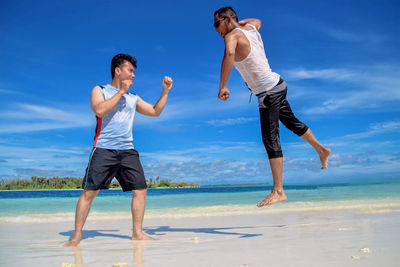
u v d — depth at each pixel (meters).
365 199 8.52
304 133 3.36
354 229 3.06
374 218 4.09
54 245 2.71
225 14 3.04
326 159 3.50
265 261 1.73
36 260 2.02
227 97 2.86
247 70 3.05
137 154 3.13
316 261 1.67
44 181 84.94
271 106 3.06
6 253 2.29
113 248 2.46
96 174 2.84
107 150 2.92
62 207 8.77
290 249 2.09
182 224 4.31
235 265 1.66
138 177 3.04
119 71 3.09
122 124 3.00
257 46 3.04
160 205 8.89
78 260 1.99
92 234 3.47
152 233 3.44
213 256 1.95
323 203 7.57
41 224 4.59
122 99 3.04
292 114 3.29
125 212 6.70
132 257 2.03
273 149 3.01
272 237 2.75
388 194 10.76
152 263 1.81
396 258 1.66
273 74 3.10
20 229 3.98
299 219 4.44
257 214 5.51
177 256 2.01
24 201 13.13
